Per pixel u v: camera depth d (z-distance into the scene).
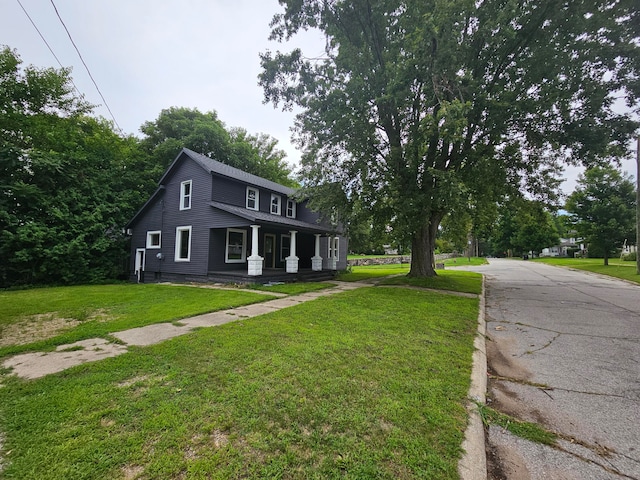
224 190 13.04
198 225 12.74
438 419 2.35
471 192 10.77
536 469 1.92
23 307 7.00
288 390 2.79
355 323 5.34
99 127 17.22
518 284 12.37
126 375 3.16
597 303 7.91
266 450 1.98
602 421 2.48
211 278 12.12
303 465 1.85
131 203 15.88
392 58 9.61
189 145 20.56
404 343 4.22
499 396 2.94
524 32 8.95
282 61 10.36
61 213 12.49
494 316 6.46
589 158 9.52
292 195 13.41
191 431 2.18
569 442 2.20
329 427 2.23
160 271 13.95
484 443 2.15
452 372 3.26
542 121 9.29
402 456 1.93
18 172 12.13
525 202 13.05
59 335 4.74
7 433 2.16
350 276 16.12
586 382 3.23
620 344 4.51
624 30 8.24
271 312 6.36
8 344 4.32
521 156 11.18
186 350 3.90
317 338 4.42
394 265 30.41
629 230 19.11
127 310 6.62
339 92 9.73
